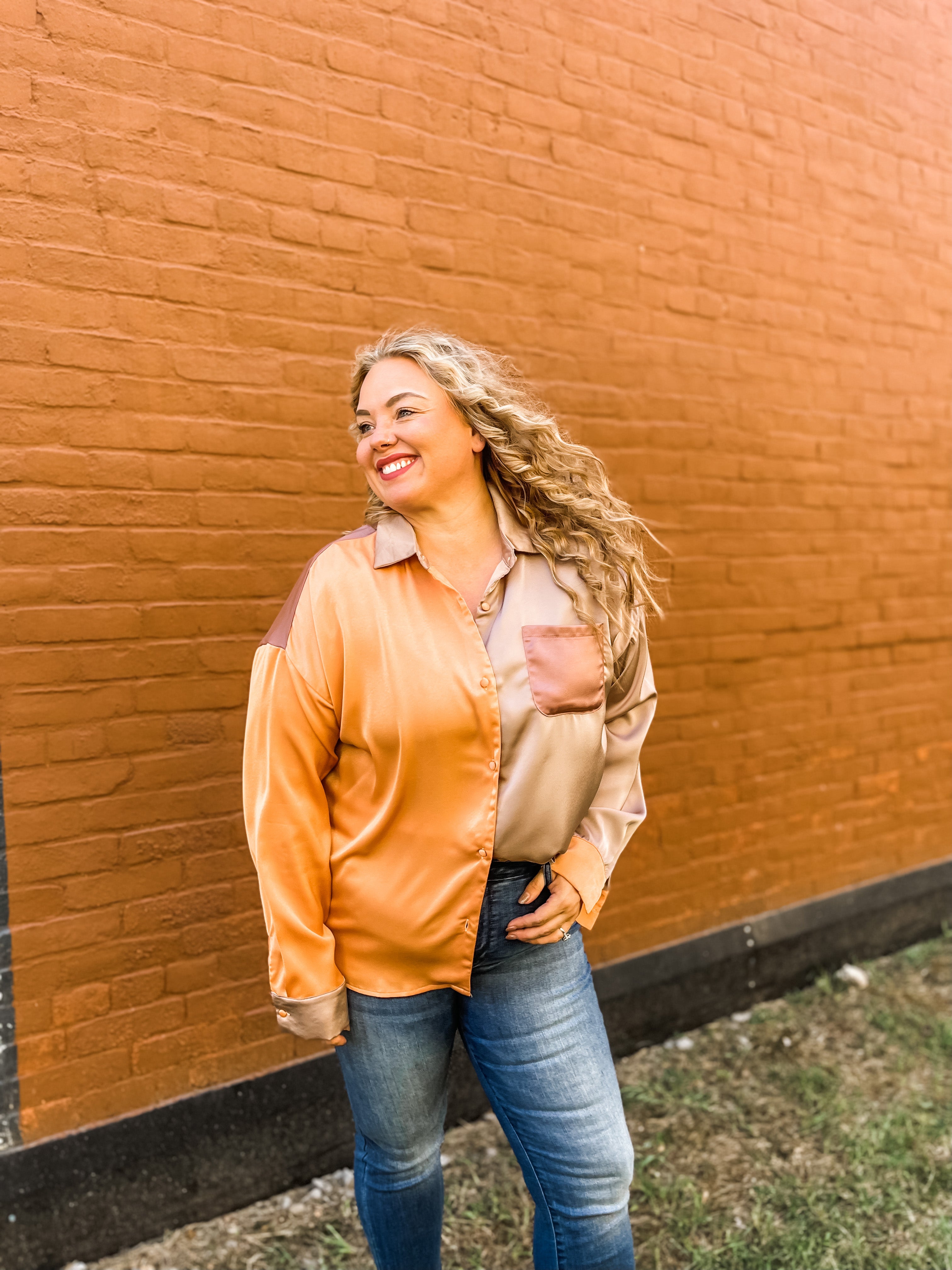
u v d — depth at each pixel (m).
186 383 2.32
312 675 1.57
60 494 2.18
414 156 2.63
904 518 3.99
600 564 1.69
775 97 3.43
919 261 3.95
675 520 3.27
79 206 2.16
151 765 2.33
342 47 2.49
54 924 2.22
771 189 3.45
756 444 3.47
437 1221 1.77
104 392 2.22
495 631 1.60
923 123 3.91
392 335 1.70
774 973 3.59
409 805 1.59
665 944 3.31
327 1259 2.30
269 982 1.62
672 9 3.14
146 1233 2.34
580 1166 1.62
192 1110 2.39
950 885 4.23
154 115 2.24
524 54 2.82
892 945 4.01
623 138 3.05
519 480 1.69
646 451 3.18
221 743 2.43
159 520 2.31
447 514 1.67
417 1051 1.66
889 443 3.91
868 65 3.71
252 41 2.36
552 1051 1.65
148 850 2.33
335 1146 2.62
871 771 3.96
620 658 1.75
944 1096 3.01
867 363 3.80
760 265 3.43
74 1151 2.24
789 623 3.62
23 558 2.14
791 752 3.67
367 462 1.64
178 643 2.35
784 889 3.67
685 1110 2.91
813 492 3.66
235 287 2.38
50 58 2.11
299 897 1.58
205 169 2.32
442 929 1.60
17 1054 2.18
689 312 3.25
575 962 1.72
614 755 1.78
